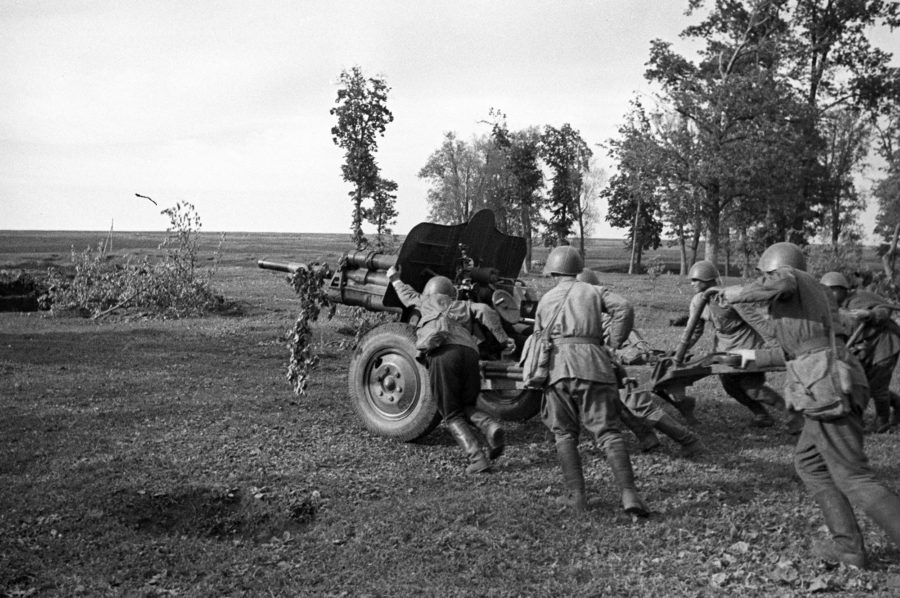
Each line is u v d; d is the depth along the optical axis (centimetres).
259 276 3625
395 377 837
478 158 7400
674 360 865
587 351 628
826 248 3344
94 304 2062
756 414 918
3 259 4950
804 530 584
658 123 4338
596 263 9131
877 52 4709
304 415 930
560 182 7706
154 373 1177
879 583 496
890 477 712
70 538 575
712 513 624
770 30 4597
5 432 821
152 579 518
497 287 946
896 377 1212
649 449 811
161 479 690
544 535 579
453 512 618
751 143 4084
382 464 757
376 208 2895
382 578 513
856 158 5588
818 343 530
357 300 939
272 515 633
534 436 871
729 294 561
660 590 493
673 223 4847
